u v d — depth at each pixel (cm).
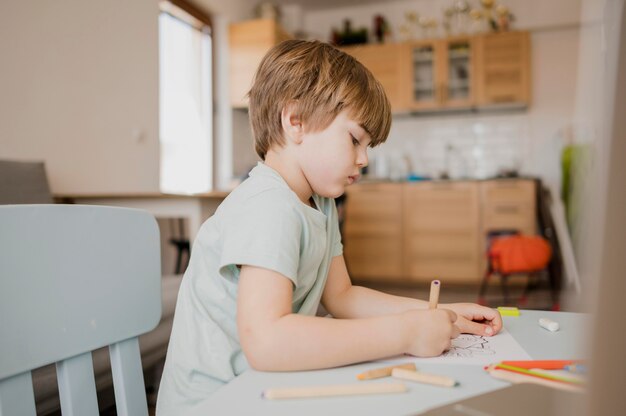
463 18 465
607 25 27
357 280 441
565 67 442
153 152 344
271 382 41
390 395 38
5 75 234
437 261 424
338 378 42
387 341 46
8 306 49
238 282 53
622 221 25
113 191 304
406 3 493
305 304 63
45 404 104
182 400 56
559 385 31
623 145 26
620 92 26
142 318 65
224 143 443
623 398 25
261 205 53
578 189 28
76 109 277
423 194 426
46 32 258
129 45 322
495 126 464
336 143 58
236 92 438
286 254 49
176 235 344
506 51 433
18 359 49
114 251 61
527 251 317
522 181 403
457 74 452
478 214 414
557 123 446
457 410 31
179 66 399
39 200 185
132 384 63
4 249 49
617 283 25
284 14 501
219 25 440
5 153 234
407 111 470
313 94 58
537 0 446
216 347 57
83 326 56
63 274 54
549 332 60
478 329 59
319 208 69
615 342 25
